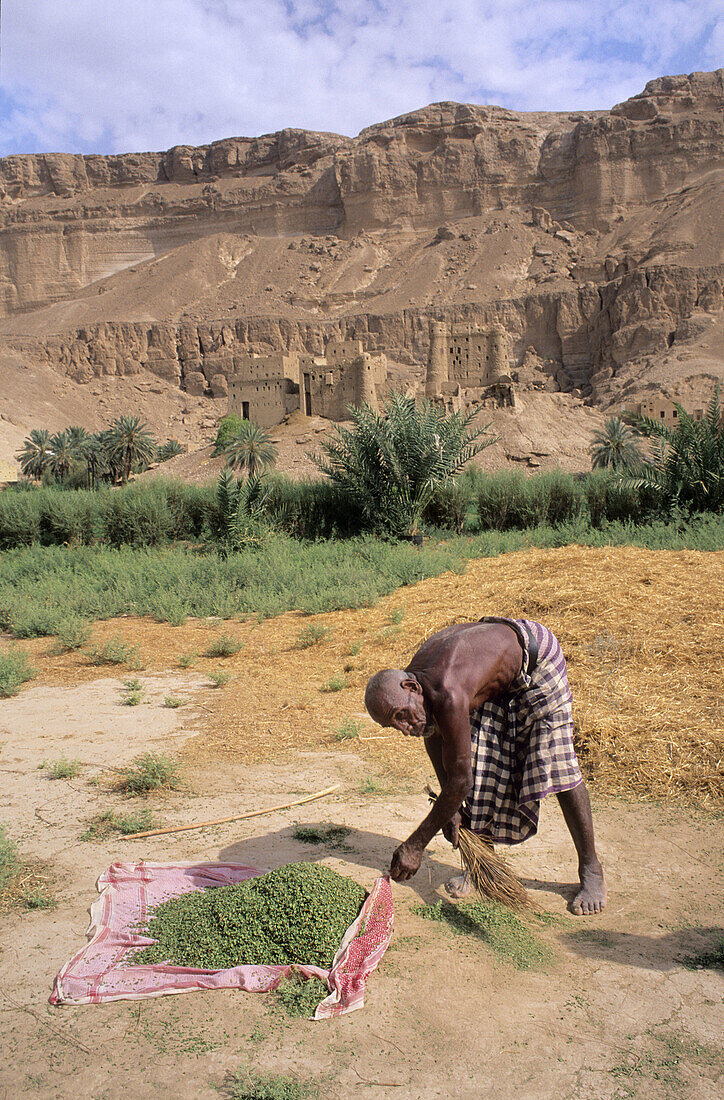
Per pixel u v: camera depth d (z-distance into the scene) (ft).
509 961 10.38
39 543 72.33
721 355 346.13
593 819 14.80
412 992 9.71
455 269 521.24
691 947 10.61
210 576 47.83
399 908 11.82
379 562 48.49
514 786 12.07
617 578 30.37
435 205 581.94
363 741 19.61
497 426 201.98
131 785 16.83
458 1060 8.51
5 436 328.29
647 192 521.65
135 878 12.41
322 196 629.51
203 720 21.88
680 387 297.94
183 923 11.03
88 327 505.25
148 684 26.22
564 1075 8.26
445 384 246.47
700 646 22.47
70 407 455.22
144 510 72.79
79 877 12.87
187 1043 8.85
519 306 450.71
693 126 515.91
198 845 13.94
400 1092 8.04
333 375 230.48
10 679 25.64
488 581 35.70
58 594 43.62
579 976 10.03
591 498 65.05
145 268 624.18
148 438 225.15
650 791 15.81
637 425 60.18
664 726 18.02
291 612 38.06
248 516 70.85
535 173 566.36
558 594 29.14
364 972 9.93
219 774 17.67
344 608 36.68
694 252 420.36
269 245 613.52
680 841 13.76
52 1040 8.93
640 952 10.52
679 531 50.85
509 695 11.98
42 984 10.02
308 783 16.92
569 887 12.40
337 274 557.33
